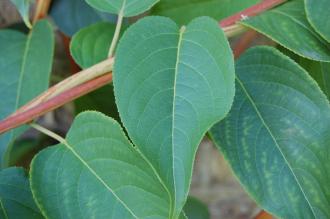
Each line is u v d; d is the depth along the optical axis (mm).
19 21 737
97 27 561
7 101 581
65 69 781
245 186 490
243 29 516
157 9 561
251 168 492
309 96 495
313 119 493
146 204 463
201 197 1202
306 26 506
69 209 468
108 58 505
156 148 434
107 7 506
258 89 504
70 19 662
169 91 446
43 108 499
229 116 500
